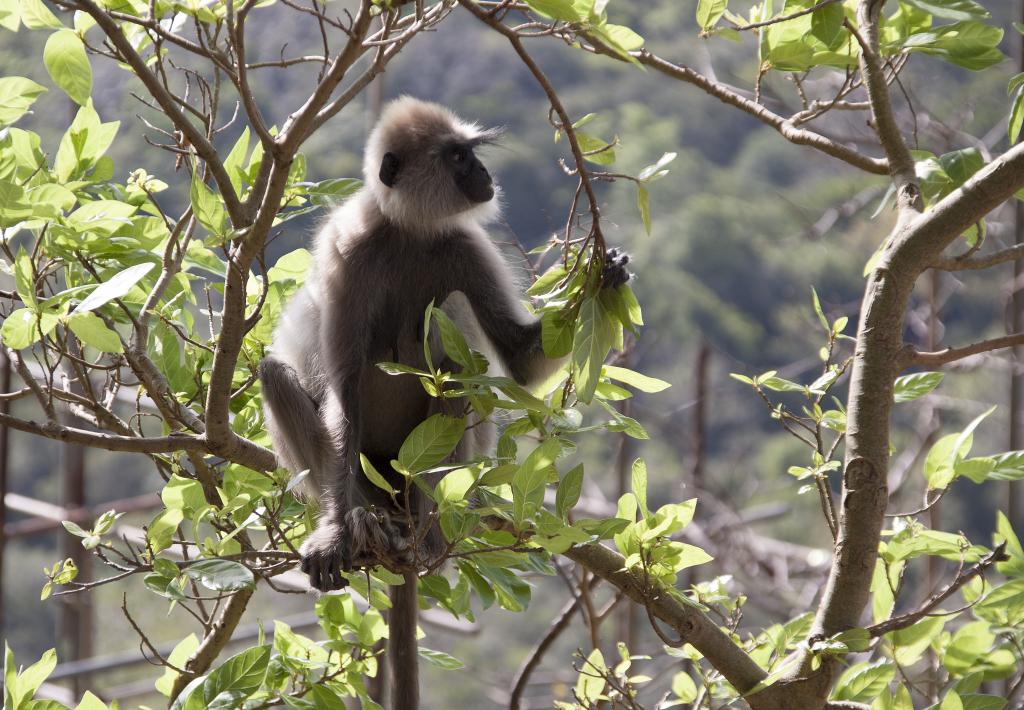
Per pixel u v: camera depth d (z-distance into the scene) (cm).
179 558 1002
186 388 881
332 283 963
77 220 752
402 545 834
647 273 4100
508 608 775
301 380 970
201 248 858
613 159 822
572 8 607
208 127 775
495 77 4038
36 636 4147
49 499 4166
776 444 3884
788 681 747
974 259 732
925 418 1984
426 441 687
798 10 820
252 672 740
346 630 852
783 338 4106
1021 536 1830
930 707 751
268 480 784
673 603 771
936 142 1742
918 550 819
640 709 831
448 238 988
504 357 959
